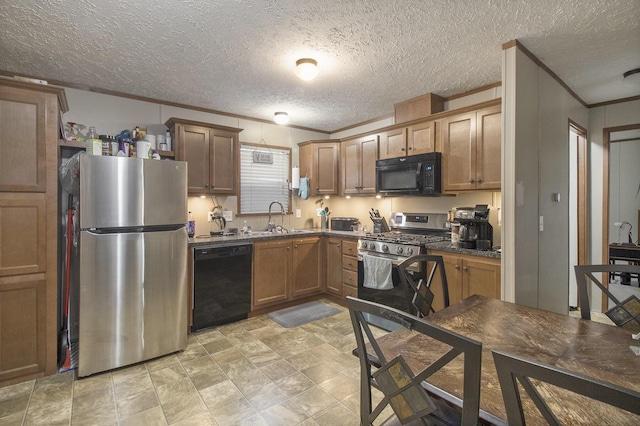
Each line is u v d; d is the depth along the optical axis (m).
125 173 2.37
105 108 3.09
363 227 4.34
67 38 2.13
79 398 1.99
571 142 3.57
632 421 0.74
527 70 2.32
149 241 2.48
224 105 3.60
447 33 2.08
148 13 1.85
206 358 2.52
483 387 0.88
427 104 3.23
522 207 2.31
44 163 2.21
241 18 1.91
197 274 3.02
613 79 2.83
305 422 1.77
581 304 1.54
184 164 2.68
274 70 2.65
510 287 2.23
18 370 2.15
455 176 2.97
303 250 3.85
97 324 2.28
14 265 2.13
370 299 3.37
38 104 2.19
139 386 2.13
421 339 1.19
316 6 1.79
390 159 3.46
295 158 4.55
